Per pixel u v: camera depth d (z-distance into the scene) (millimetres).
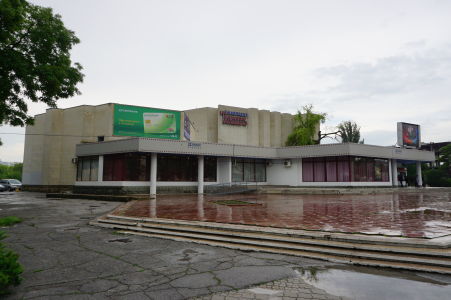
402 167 35344
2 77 14773
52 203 19406
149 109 29125
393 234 7102
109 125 31109
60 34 16031
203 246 7746
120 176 24781
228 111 34562
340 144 27359
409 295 4414
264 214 11562
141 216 11406
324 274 5438
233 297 4465
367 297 4371
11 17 13430
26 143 37844
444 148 40250
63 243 8117
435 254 5738
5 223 10906
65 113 34375
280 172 31312
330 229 7969
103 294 4617
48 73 15094
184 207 14734
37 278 5348
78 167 28219
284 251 6914
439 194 24594
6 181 38438
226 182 28828
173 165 26922
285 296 4465
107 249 7445
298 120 38375
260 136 37188
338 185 28016
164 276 5422
